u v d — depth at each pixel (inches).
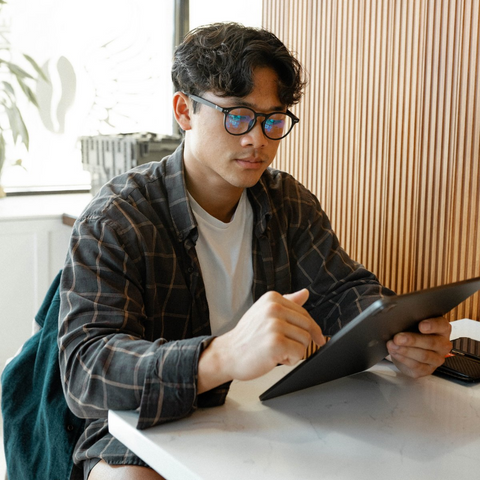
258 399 43.4
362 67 76.1
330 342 37.3
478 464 35.3
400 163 72.5
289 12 86.8
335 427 39.4
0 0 116.8
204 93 50.2
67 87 126.0
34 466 52.4
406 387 46.5
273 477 33.1
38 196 128.6
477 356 52.1
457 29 64.5
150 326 52.0
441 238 68.6
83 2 124.3
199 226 56.4
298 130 87.4
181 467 34.2
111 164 116.2
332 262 62.2
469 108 64.2
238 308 58.6
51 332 53.0
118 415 40.2
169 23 133.0
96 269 47.6
